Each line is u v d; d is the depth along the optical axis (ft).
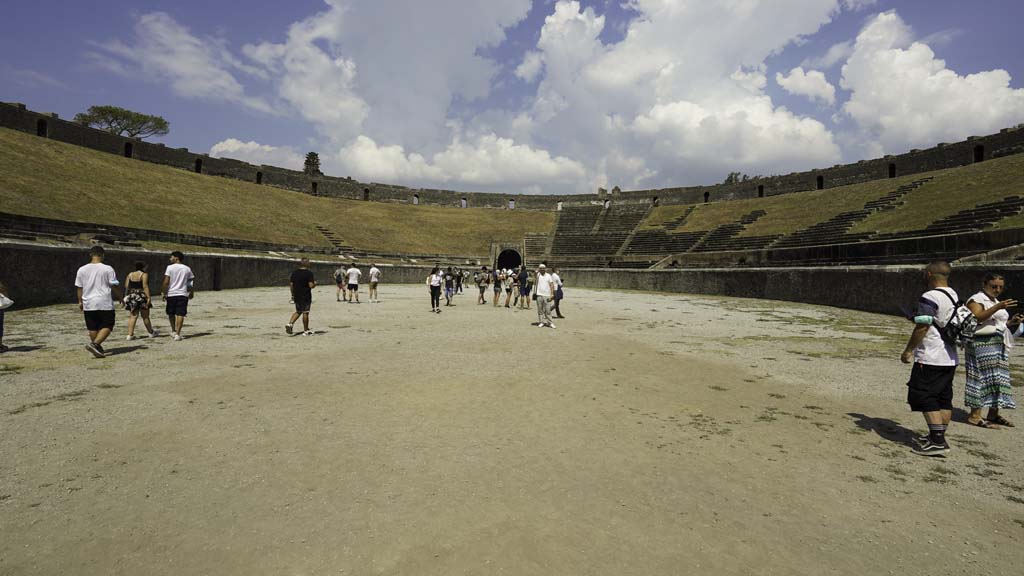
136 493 12.18
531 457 15.17
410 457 14.89
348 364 27.84
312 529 10.79
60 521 10.83
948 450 15.88
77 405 18.97
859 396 22.91
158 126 243.40
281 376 24.53
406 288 128.47
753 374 27.43
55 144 146.41
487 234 225.76
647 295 103.40
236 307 59.67
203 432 16.49
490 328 45.70
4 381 22.13
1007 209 94.02
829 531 11.19
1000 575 9.52
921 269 56.18
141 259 66.13
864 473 14.39
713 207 209.97
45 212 95.20
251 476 13.30
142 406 19.06
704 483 13.58
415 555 9.91
